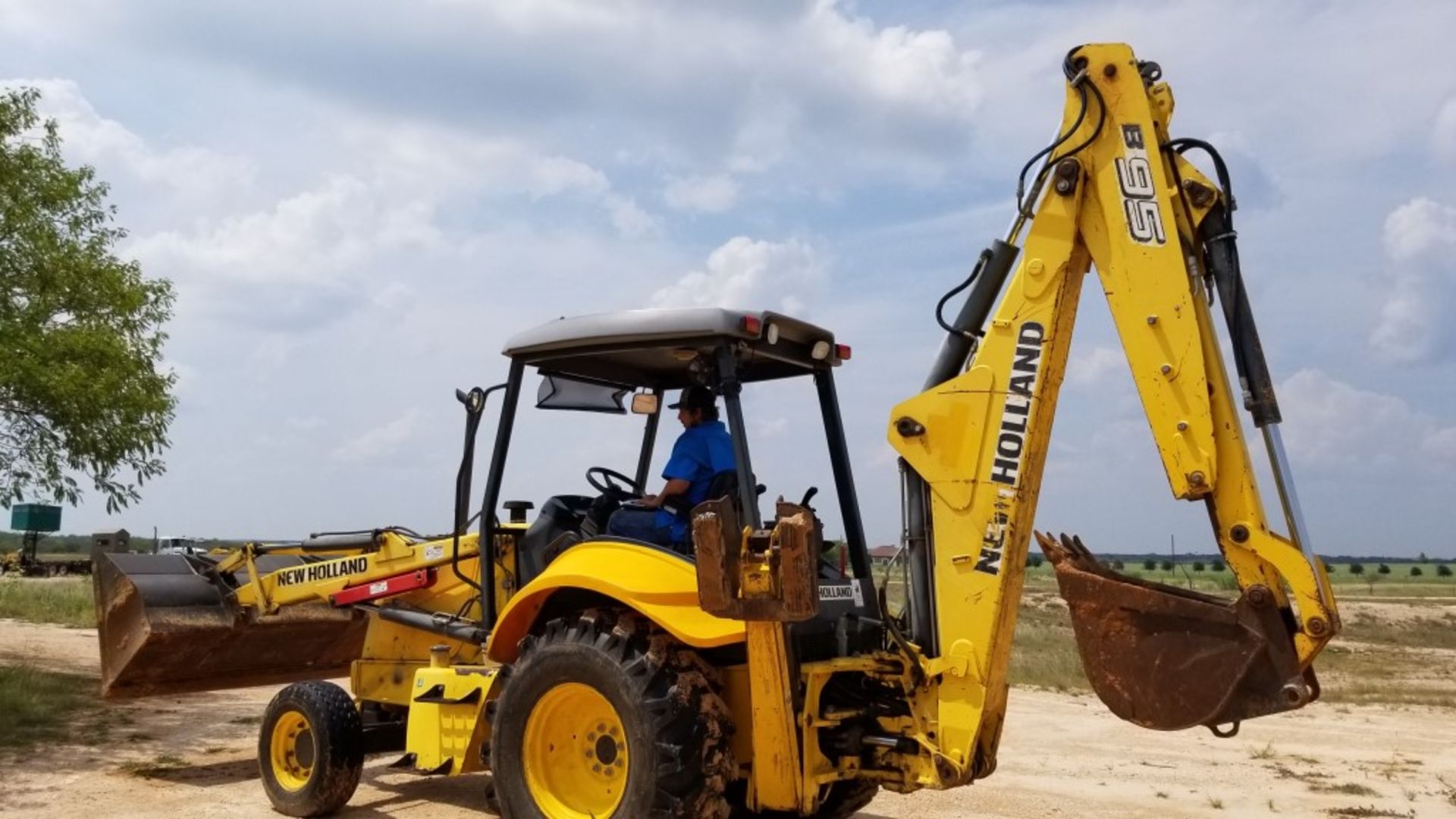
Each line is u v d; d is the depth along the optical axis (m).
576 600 6.37
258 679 9.08
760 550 5.34
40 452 12.57
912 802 8.19
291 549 8.54
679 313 5.94
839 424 6.62
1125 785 9.12
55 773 8.29
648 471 7.82
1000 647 5.64
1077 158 5.68
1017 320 5.71
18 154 12.80
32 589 25.81
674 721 5.51
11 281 12.51
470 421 6.93
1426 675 19.25
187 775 8.37
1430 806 8.52
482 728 6.62
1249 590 5.21
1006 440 5.64
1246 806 8.44
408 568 7.72
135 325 13.73
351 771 7.21
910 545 5.83
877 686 5.99
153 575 8.59
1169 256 5.47
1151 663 5.36
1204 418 5.35
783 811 6.00
